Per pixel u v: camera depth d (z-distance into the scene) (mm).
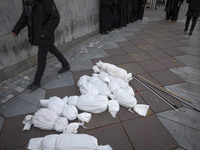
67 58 4355
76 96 2553
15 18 3152
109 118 2295
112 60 4238
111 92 2746
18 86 3014
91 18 6207
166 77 3377
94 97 2383
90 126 2160
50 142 1712
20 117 2314
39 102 2621
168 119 2277
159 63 4047
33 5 2355
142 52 4809
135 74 3504
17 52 3354
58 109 2293
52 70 3652
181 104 2568
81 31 5695
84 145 1651
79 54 4652
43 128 2057
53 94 2820
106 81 2971
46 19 2520
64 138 1726
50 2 2369
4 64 3135
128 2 8305
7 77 3236
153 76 3422
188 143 1923
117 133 2059
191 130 2100
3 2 2877
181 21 9898
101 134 2043
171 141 1946
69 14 4789
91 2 5949
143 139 1976
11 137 2008
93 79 3006
